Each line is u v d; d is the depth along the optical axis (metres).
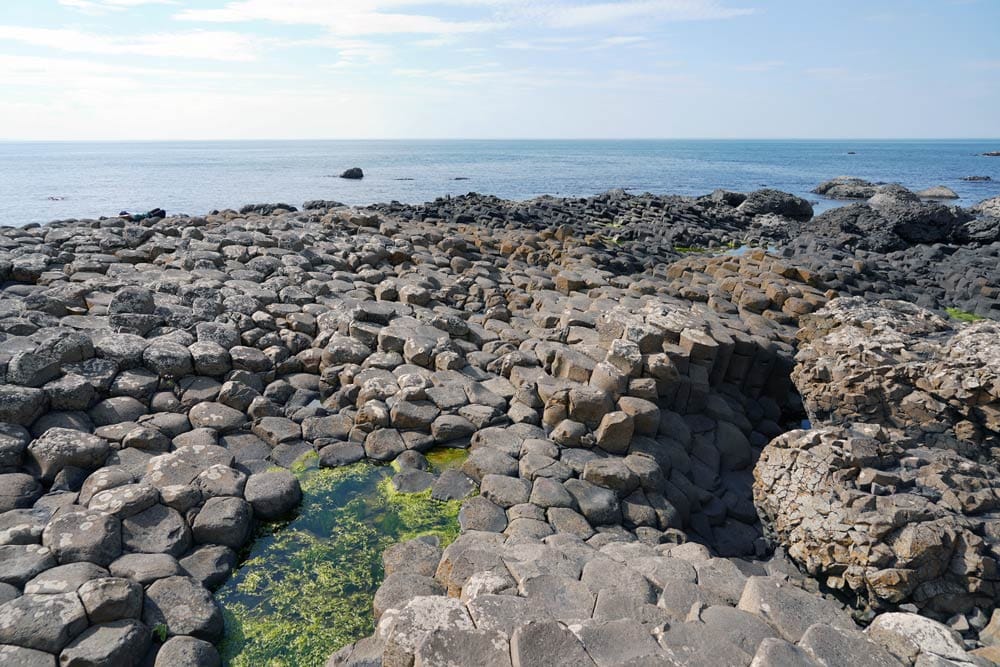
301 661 6.38
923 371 11.52
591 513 8.64
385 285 15.61
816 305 16.09
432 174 88.44
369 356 12.26
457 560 6.66
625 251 24.12
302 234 19.33
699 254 27.05
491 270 19.06
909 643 5.15
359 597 7.22
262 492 8.36
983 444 11.02
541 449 9.74
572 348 12.27
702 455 11.17
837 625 5.55
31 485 8.05
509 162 129.00
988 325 12.33
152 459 8.59
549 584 6.09
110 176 79.06
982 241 30.09
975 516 8.14
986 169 120.00
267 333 12.55
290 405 10.98
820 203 56.34
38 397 9.12
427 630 5.24
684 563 6.82
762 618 5.62
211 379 11.01
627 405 10.45
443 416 10.45
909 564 7.46
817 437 9.34
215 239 17.67
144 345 10.94
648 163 127.94
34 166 104.56
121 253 15.99
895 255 24.61
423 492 9.06
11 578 6.36
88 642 5.71
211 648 6.17
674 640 5.12
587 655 4.88
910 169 117.56
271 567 7.61
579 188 67.31
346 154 184.38
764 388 13.99
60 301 12.48
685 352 12.07
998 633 6.80
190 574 7.09
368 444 9.98
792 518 8.90
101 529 7.05
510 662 4.81
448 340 12.56
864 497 8.12
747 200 40.41
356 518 8.55
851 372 12.02
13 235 17.52
